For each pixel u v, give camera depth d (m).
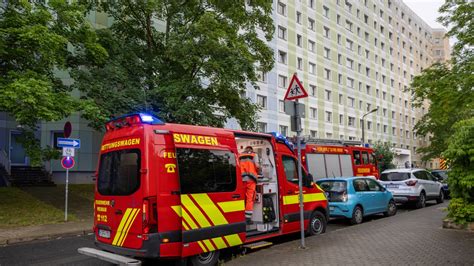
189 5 19.12
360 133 56.09
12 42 14.23
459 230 9.95
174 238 6.48
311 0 47.78
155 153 6.52
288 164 9.62
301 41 44.88
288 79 41.97
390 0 69.81
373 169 22.11
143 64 18.77
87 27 16.34
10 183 20.75
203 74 18.39
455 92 17.48
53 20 15.38
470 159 9.91
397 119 69.00
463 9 17.88
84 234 12.47
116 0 19.02
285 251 7.97
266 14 20.12
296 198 9.58
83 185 22.41
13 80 13.47
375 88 61.84
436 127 54.19
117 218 6.78
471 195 10.31
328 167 18.86
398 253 7.46
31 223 13.54
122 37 20.14
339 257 7.28
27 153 15.31
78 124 23.27
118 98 16.69
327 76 50.03
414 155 74.44
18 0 14.54
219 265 7.28
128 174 6.69
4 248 10.11
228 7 18.94
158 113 17.45
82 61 17.77
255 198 8.87
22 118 13.10
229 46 17.69
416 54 80.00
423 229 10.14
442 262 6.75
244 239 7.72
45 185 21.66
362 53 58.75
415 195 17.08
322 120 47.50
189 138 7.03
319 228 10.34
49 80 15.06
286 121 41.00
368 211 13.30
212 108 19.47
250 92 36.56
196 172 6.98
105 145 7.43
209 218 7.05
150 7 18.08
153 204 6.36
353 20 56.81
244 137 8.47
